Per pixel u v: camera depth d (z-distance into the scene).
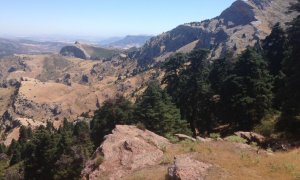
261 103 47.44
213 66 71.50
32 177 68.88
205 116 60.84
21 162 84.88
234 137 32.59
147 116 55.06
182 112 62.72
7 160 111.19
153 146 28.55
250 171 20.81
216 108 56.84
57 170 56.03
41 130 88.06
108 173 24.98
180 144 30.05
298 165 22.61
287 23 41.50
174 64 66.69
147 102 57.19
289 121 38.66
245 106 47.22
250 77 48.88
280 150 31.59
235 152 25.16
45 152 64.81
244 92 48.38
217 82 64.81
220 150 25.69
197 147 27.08
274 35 60.47
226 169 20.47
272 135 38.88
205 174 19.53
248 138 36.25
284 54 54.84
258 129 43.34
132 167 25.31
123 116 62.78
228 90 51.00
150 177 22.19
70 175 52.88
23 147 101.75
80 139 65.31
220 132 54.91
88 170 26.67
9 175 72.62
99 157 26.72
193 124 62.69
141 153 26.97
